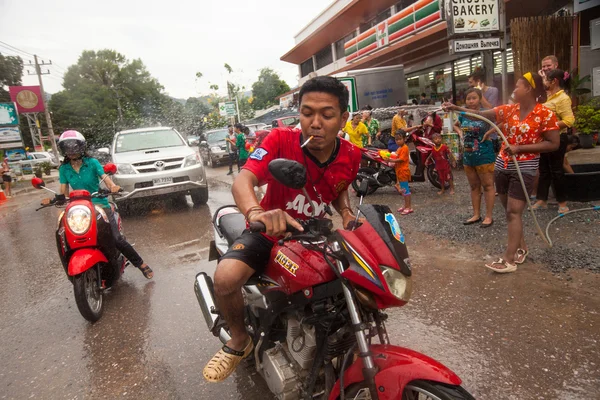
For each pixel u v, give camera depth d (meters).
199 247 6.34
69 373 3.35
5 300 5.05
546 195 6.05
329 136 2.10
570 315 3.37
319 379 2.30
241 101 37.56
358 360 1.98
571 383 2.65
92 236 4.03
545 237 4.55
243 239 2.27
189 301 4.46
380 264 1.92
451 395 1.77
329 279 2.01
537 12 13.09
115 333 3.92
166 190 8.74
